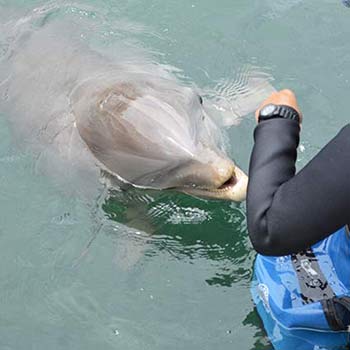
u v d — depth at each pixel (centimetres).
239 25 660
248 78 607
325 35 636
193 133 495
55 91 585
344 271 402
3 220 530
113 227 516
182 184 489
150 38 657
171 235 510
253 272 474
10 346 455
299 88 592
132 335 454
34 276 495
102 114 522
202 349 441
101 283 486
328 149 298
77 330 460
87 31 662
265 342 436
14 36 659
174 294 474
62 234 517
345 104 576
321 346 408
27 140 575
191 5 687
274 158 332
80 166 536
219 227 510
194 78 611
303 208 300
